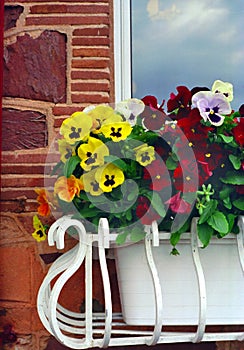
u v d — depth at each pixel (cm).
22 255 170
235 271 150
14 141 173
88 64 177
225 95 155
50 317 145
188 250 149
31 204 171
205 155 146
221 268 150
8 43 175
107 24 179
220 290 149
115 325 154
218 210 147
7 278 169
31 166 173
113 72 178
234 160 145
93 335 163
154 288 144
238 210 148
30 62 175
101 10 179
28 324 168
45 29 176
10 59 175
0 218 171
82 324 158
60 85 175
